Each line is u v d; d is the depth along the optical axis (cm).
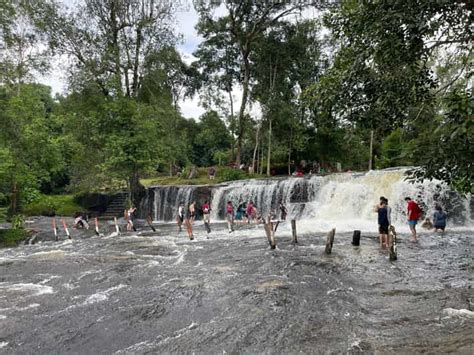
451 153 562
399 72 683
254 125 4134
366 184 2414
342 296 850
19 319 798
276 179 2934
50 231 2264
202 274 1112
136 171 2970
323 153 4366
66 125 2805
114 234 2222
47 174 2480
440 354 549
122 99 2731
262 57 3978
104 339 684
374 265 1129
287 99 3991
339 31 752
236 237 1881
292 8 3616
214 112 4253
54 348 659
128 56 2889
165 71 3077
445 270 1057
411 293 855
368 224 2127
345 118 769
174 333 693
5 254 1672
